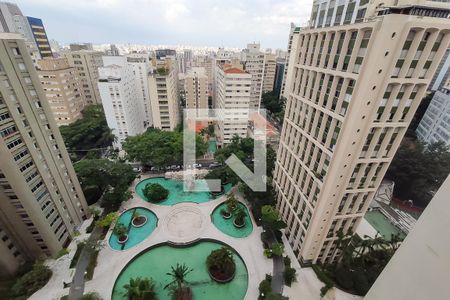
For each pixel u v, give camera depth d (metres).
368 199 32.47
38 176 34.62
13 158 30.05
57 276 35.78
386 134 27.03
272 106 118.25
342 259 36.78
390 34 21.27
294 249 41.34
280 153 45.97
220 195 55.19
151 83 69.88
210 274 37.09
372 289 9.79
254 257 40.41
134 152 58.97
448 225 6.70
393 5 24.81
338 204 31.50
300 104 36.97
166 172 62.16
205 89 97.75
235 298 34.62
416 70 23.16
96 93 99.81
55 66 75.12
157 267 38.72
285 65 122.69
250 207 51.91
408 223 51.59
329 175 30.22
